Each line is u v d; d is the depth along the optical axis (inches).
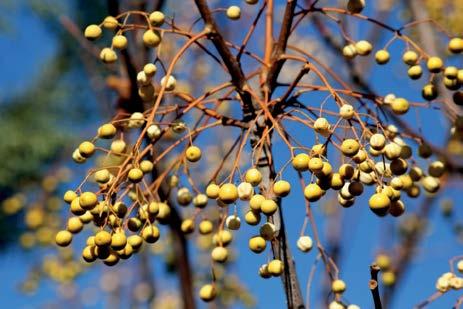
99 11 165.9
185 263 74.0
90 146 64.9
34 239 116.0
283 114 63.9
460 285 66.1
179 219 73.8
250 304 101.5
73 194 63.1
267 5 70.2
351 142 61.8
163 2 75.9
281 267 62.9
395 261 95.5
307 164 61.7
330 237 87.4
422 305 66.5
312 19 82.0
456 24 86.9
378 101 66.9
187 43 65.1
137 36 75.2
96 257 62.0
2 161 168.9
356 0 68.1
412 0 83.4
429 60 68.0
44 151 169.8
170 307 111.7
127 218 63.1
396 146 63.1
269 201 61.5
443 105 70.6
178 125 66.0
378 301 60.2
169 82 66.4
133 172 62.7
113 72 75.5
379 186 62.3
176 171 67.4
